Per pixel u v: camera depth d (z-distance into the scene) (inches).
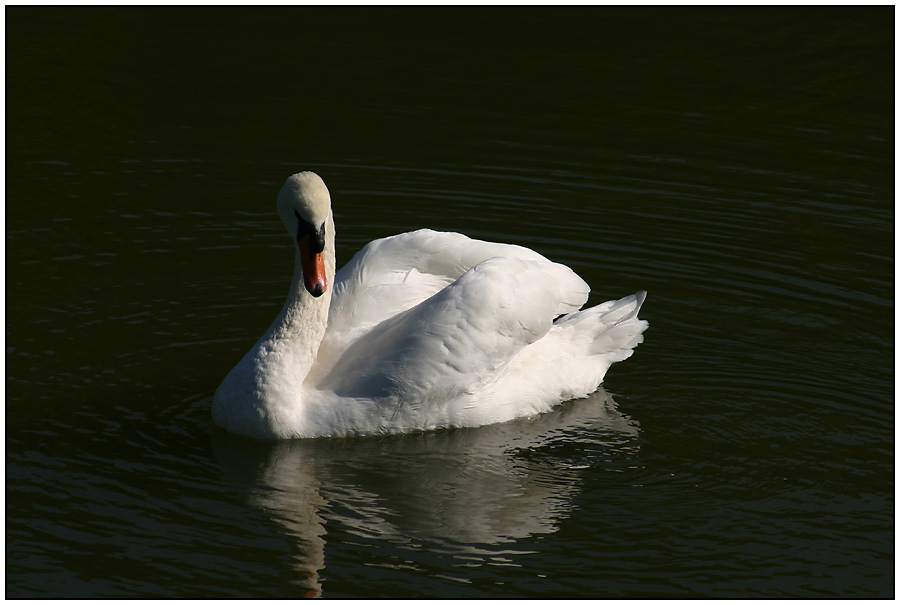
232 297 653.9
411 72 1003.3
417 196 780.6
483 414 533.6
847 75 1008.2
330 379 529.0
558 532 450.0
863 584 419.2
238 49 1047.0
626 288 667.4
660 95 962.7
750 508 468.8
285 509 460.8
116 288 653.9
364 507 465.1
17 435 506.6
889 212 765.9
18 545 427.5
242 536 440.5
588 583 418.0
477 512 463.8
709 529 453.4
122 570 415.2
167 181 798.5
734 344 610.2
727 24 1133.7
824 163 840.3
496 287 523.5
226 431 520.4
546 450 515.5
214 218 748.6
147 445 505.7
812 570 428.1
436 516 459.5
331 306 558.3
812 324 630.5
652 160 841.5
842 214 761.6
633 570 426.9
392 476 490.3
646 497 477.1
